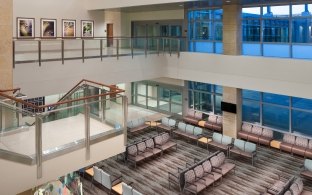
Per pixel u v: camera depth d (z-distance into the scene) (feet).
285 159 42.70
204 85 57.36
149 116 62.18
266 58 42.73
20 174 18.93
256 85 44.37
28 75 37.19
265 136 47.44
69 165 21.33
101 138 22.95
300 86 39.68
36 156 19.51
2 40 26.30
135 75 50.26
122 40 47.73
